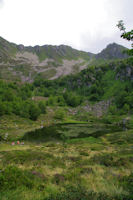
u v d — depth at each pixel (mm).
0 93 119125
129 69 175875
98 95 167250
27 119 85312
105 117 105688
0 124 66188
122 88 161875
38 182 7715
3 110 82375
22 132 58344
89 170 10859
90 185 7344
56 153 23156
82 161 15844
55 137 51906
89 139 48562
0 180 6605
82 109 138125
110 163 14141
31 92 169625
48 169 11688
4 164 13641
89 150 29109
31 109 91000
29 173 8828
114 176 9062
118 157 18109
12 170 7816
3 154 20469
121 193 5613
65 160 17188
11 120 76875
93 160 16109
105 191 6090
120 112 111562
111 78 194125
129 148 28422
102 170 11016
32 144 41938
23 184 6883
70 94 184000
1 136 48906
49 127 71875
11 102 100812
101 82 193875
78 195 5375
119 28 7059
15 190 6129
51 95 171625
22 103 102562
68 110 133500
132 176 8172
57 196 5375
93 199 5121
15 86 164250
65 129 67062
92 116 114500
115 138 47875
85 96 182375
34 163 14414
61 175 9414
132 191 5855
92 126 76750
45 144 41750
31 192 6172
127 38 6949
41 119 93375
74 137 52000
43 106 111125
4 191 5918
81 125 79438
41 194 6020
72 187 6605
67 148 32031
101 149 30641
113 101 143000
